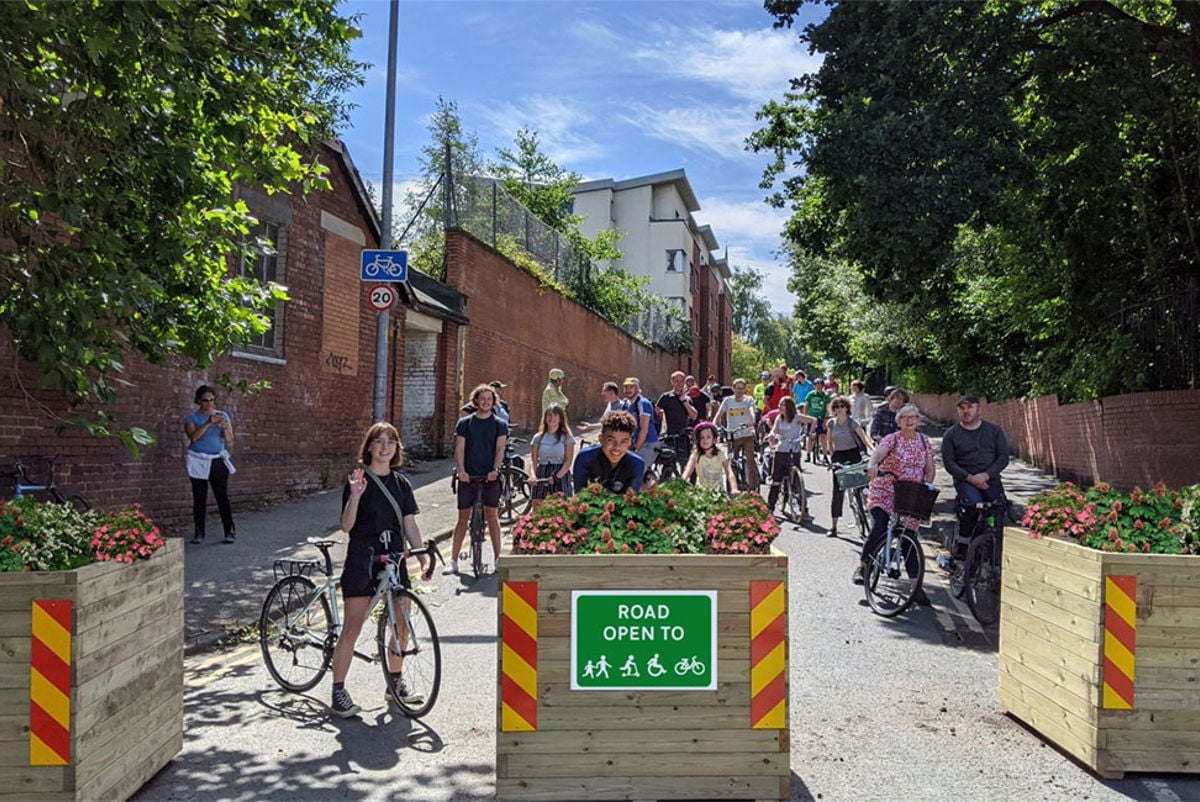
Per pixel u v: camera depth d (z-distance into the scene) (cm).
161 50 715
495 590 973
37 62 737
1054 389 2161
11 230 738
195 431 1134
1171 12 1546
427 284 2178
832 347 5388
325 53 877
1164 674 517
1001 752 554
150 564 511
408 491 636
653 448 1354
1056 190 1574
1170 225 1747
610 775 487
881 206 1354
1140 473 1634
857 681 689
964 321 2978
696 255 6900
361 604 617
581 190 5931
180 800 487
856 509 1338
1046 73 1377
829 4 1391
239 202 925
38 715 443
